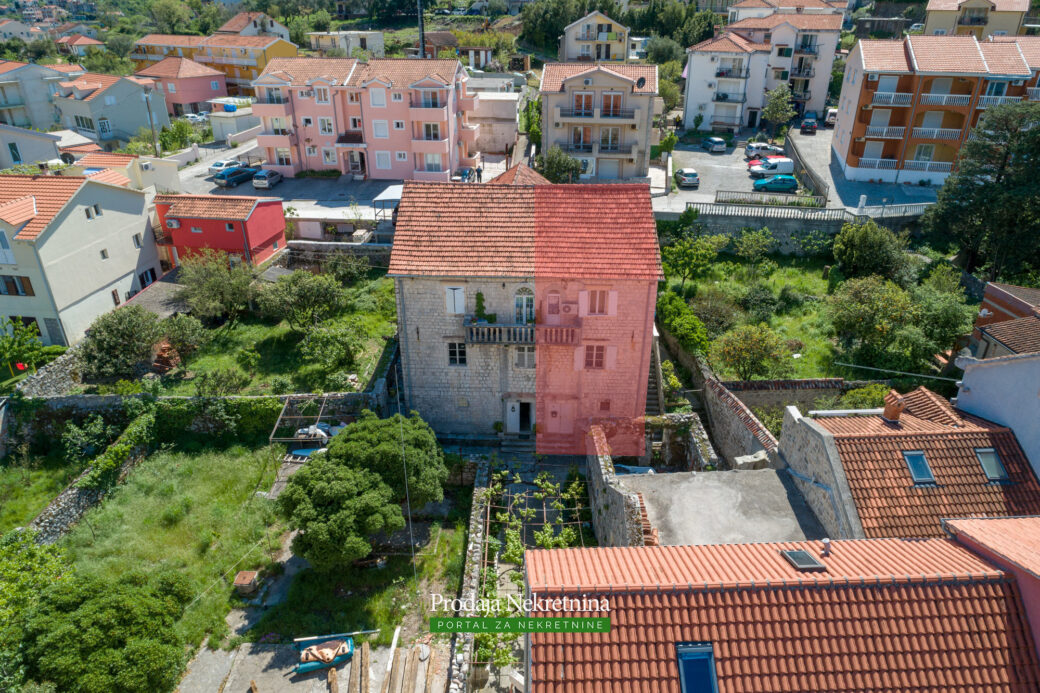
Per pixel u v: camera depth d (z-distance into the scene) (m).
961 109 52.06
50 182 38.44
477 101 64.06
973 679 12.53
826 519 19.66
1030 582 13.08
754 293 38.78
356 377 34.09
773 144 67.06
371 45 103.69
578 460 30.02
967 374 21.42
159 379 33.91
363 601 23.78
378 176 60.88
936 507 18.41
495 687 20.45
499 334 28.20
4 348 34.03
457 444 31.06
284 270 43.66
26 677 18.33
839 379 30.53
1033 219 37.72
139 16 173.25
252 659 22.00
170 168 51.56
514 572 24.03
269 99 60.44
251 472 29.84
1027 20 82.50
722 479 22.50
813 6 84.31
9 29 138.12
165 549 26.12
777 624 13.02
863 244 39.84
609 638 12.91
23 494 29.50
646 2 108.81
